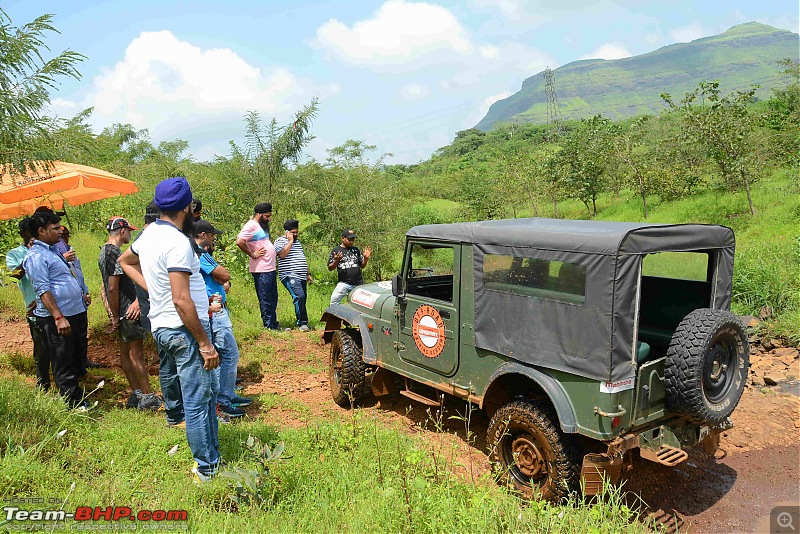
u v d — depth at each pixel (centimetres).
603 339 396
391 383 645
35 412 459
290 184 1493
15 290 938
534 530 355
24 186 585
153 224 399
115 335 806
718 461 527
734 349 432
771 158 2172
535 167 2662
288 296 1217
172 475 413
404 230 1562
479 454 529
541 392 484
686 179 2234
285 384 719
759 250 1097
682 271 496
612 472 403
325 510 369
